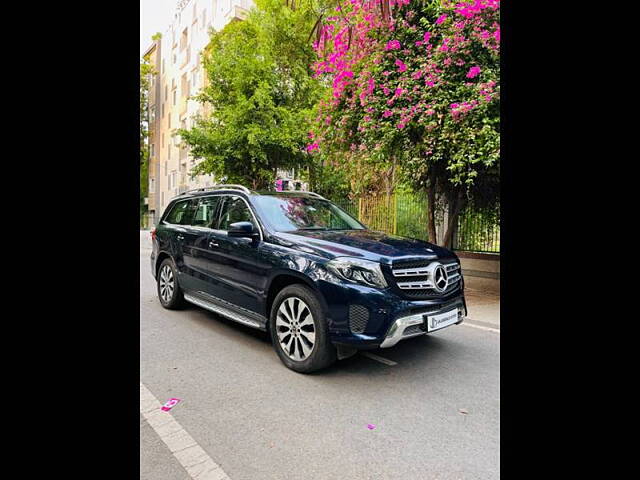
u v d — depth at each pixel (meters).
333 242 3.66
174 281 5.75
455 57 6.29
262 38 13.03
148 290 7.68
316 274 3.38
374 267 3.21
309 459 2.32
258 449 2.42
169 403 3.01
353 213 11.04
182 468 2.24
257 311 4.07
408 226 9.62
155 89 31.72
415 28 6.78
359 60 7.34
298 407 2.96
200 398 3.10
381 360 3.94
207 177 22.17
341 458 2.33
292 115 12.31
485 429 2.66
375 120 7.23
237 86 12.70
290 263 3.61
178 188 27.09
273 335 3.80
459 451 2.41
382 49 7.01
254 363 3.84
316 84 12.84
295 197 4.89
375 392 3.21
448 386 3.33
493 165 6.84
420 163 7.34
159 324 5.21
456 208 8.50
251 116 12.52
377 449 2.42
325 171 12.62
